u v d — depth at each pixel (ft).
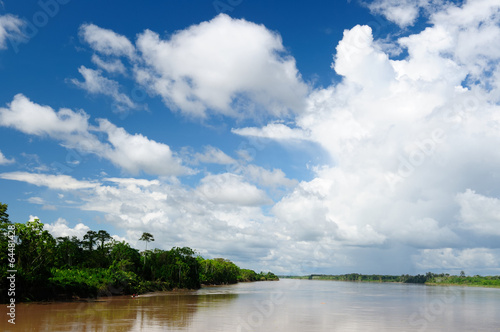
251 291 425.69
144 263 409.08
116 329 122.01
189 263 461.37
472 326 151.33
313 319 162.40
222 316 163.02
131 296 289.94
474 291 577.02
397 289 614.75
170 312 174.29
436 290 591.78
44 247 216.13
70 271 262.88
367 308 222.07
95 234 442.50
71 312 165.37
